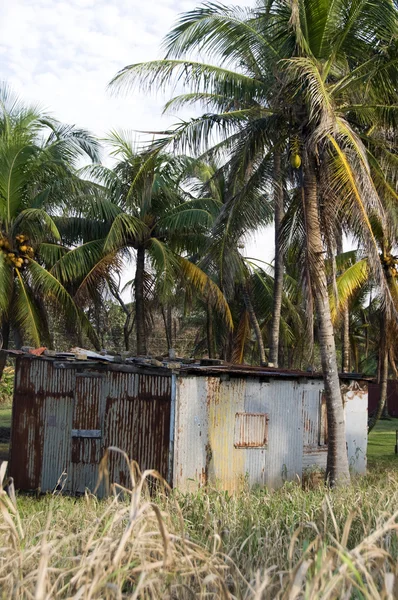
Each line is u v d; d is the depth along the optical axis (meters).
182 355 44.41
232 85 15.90
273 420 16.25
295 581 4.16
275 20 14.95
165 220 23.25
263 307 28.16
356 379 18.47
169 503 9.14
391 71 14.71
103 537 4.90
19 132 22.83
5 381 41.16
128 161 23.83
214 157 18.67
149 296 26.28
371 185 13.75
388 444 29.12
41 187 23.12
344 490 12.00
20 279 22.03
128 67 15.30
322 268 14.84
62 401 15.80
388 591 4.00
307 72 13.31
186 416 14.43
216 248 17.56
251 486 15.60
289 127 15.35
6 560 5.21
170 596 4.82
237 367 16.25
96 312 24.95
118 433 14.95
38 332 22.19
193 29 14.91
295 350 32.19
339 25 14.30
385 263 21.83
